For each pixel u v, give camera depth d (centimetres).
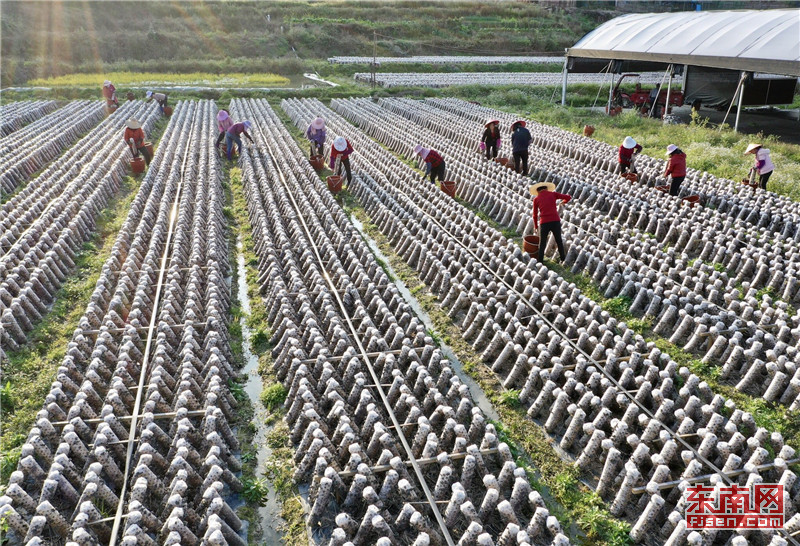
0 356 923
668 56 2795
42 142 2245
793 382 816
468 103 3269
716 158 2017
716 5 6912
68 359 866
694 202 1541
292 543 646
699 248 1322
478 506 681
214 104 3341
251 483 710
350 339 965
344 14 6644
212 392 796
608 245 1261
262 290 1163
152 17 5922
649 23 3166
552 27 6788
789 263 1180
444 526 626
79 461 720
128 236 1355
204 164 1873
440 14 6888
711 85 3216
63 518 640
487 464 718
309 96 3712
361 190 1681
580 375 863
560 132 2458
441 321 1069
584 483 717
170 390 844
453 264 1198
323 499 657
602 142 2269
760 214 1443
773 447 727
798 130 2764
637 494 679
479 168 1923
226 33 5862
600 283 1173
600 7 7406
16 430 796
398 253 1336
